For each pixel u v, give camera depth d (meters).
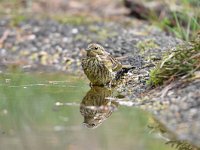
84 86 13.15
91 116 10.77
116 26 18.92
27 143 9.48
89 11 21.86
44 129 10.21
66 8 22.22
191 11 18.02
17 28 18.89
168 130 9.52
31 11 21.39
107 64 12.70
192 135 9.15
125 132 9.88
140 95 11.43
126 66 13.13
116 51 15.40
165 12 19.33
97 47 12.66
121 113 10.75
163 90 10.96
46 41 17.78
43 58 16.70
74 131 10.02
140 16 20.42
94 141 9.57
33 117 10.84
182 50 11.38
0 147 9.38
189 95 10.44
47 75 14.71
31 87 13.17
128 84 12.41
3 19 19.80
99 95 12.07
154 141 9.45
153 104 10.73
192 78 10.87
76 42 17.45
